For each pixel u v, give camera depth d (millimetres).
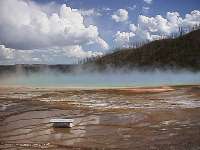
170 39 139875
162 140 14031
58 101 31812
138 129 16844
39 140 15023
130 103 29000
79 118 21141
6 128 18344
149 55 131250
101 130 16938
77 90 45281
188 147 12664
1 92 45094
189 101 29750
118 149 12852
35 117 22047
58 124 18078
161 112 22516
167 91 39906
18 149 13391
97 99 33312
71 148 13344
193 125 17297
